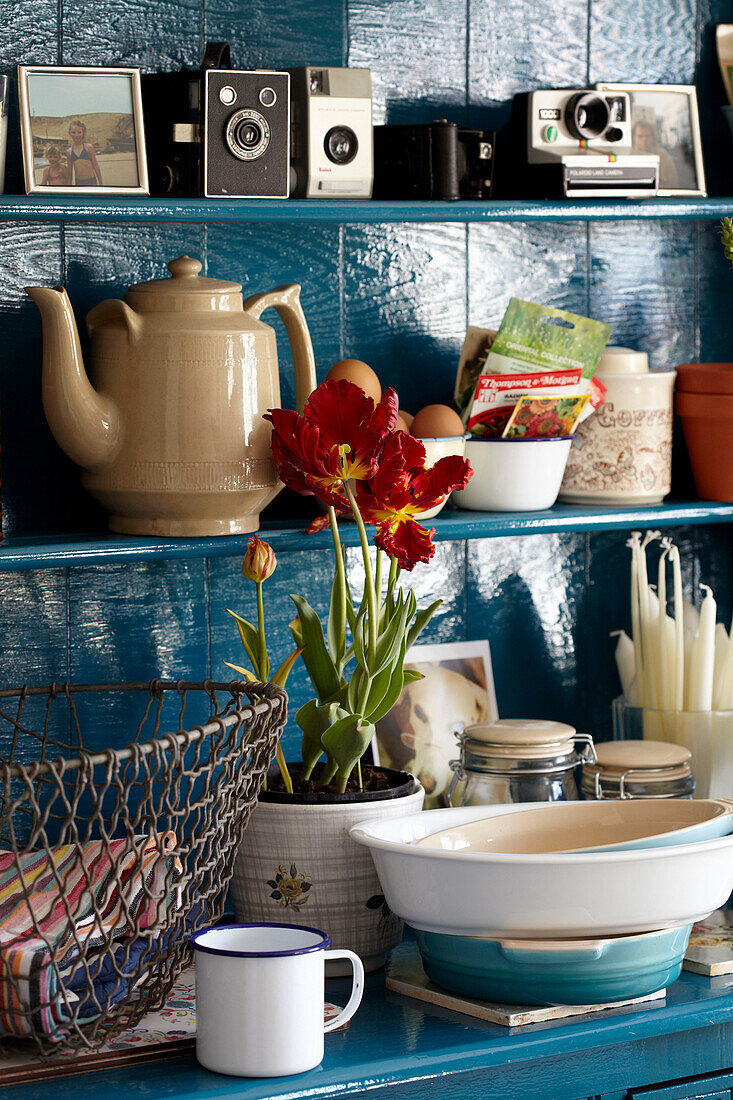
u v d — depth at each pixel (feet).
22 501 4.95
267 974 3.73
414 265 5.60
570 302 5.94
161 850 3.74
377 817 4.49
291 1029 3.76
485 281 5.75
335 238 5.43
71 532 4.83
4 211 4.25
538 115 5.30
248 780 4.04
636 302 6.08
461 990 4.27
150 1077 3.76
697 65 6.09
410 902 4.16
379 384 5.24
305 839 4.44
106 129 4.50
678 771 5.19
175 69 5.07
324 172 4.82
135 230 5.08
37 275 4.92
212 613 5.33
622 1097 4.34
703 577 6.38
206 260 5.22
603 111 5.37
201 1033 3.82
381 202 4.83
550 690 6.06
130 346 4.48
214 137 4.55
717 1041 4.49
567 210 5.19
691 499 5.90
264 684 4.30
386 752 5.55
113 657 5.15
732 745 5.61
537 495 5.36
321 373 5.46
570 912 4.02
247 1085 3.70
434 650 5.73
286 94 4.66
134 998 3.99
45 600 5.02
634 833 4.60
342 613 4.62
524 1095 4.18
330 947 4.51
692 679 5.61
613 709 5.93
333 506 4.49
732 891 4.32
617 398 5.55
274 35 5.23
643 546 5.70
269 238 5.32
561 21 5.79
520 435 5.31
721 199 5.57
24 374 4.92
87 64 4.90
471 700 5.79
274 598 5.46
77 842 3.54
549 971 4.09
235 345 4.52
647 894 4.04
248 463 4.56
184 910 3.84
